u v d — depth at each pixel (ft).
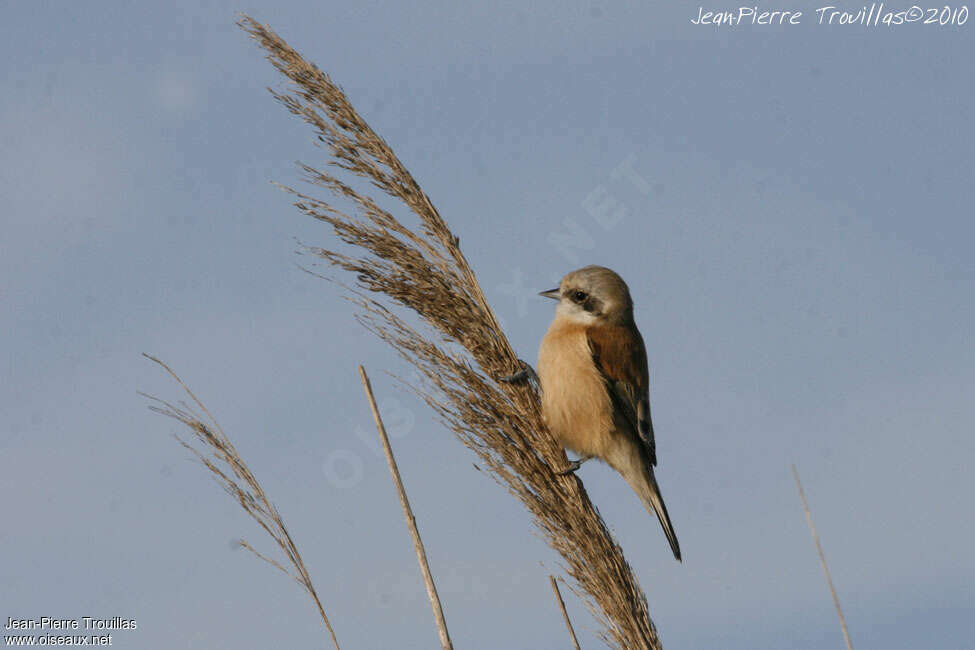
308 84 31.89
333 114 31.86
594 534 30.25
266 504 27.89
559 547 30.35
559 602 30.01
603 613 29.48
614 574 29.73
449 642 27.27
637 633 28.89
